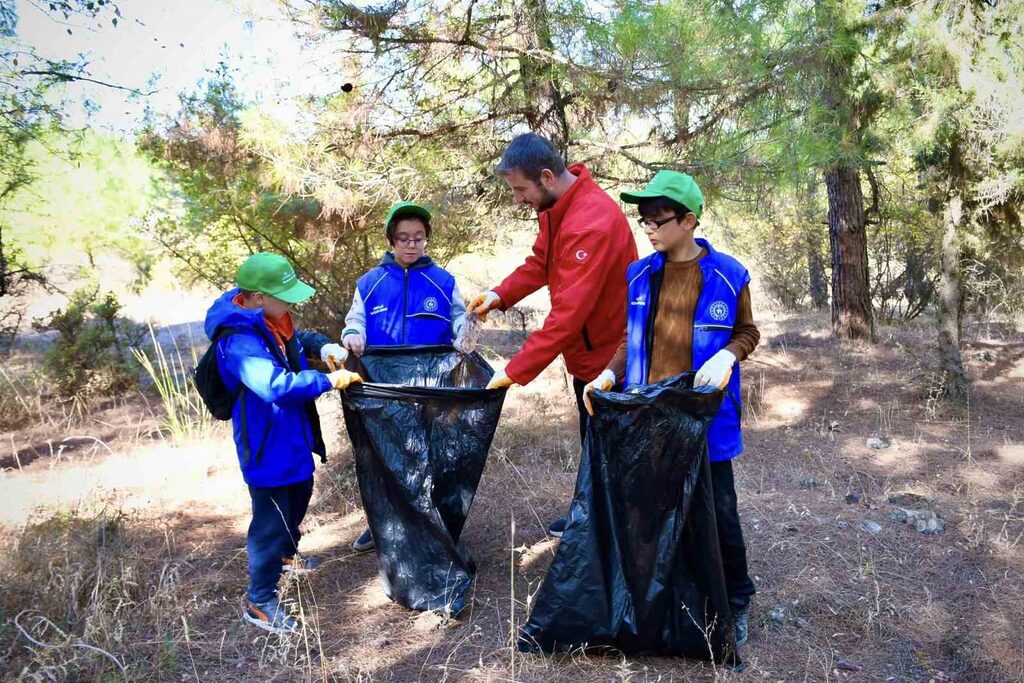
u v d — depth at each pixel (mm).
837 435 5004
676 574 2418
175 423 5133
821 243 10906
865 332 8203
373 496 2906
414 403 2840
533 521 3666
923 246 9227
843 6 5805
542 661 2479
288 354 2957
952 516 3576
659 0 4855
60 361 6582
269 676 2432
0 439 5379
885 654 2492
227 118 5680
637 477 2371
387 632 2705
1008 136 5148
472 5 5039
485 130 5789
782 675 2381
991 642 2502
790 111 5176
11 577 2889
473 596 2926
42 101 6273
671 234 2434
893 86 6211
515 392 6379
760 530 3463
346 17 4887
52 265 7727
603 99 5180
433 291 3404
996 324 8727
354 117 5176
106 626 2561
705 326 2467
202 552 3373
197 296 11773
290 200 5742
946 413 5328
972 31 5211
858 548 3250
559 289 2789
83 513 3717
